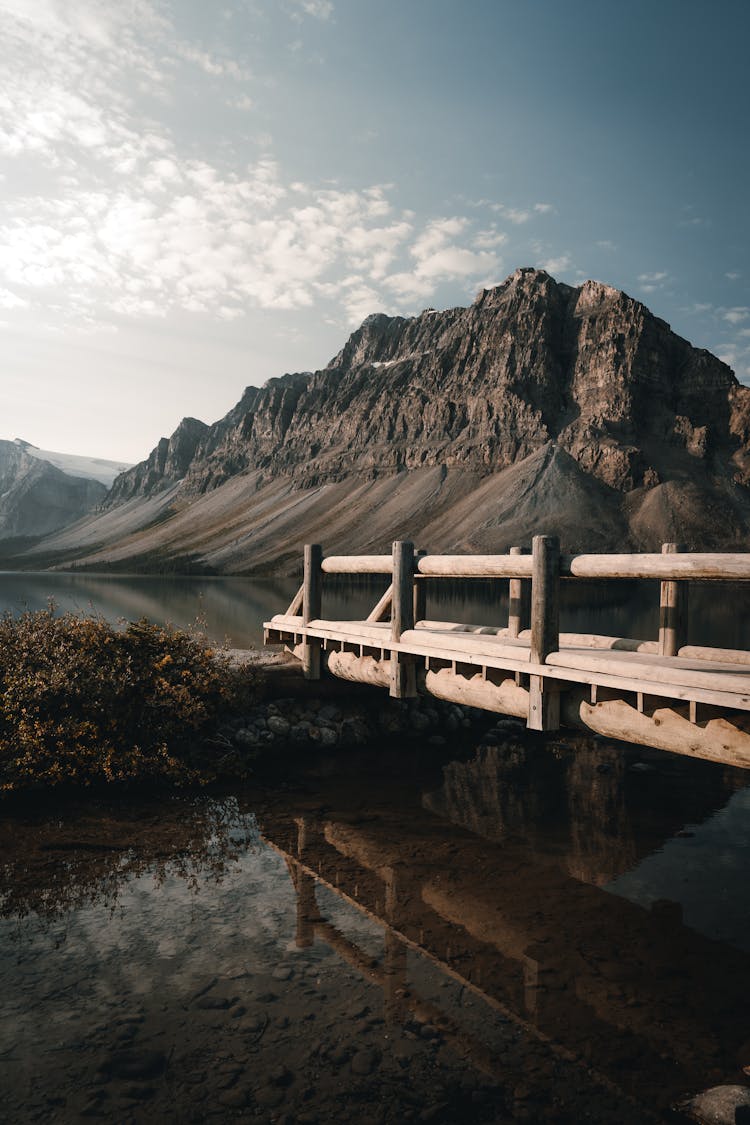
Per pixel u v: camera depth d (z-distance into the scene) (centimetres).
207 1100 370
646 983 496
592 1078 395
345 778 1024
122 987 477
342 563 1180
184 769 992
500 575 858
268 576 19325
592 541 17525
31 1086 379
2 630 1101
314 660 1263
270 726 1189
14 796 916
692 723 630
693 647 864
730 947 549
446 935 561
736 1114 353
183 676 1114
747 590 8794
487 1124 357
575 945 550
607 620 3859
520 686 807
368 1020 445
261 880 665
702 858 730
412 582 1013
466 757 1147
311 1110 364
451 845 763
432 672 970
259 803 905
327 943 544
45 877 666
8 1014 445
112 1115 357
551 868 703
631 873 691
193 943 541
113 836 779
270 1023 439
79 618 1209
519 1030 438
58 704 1002
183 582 12756
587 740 1265
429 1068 400
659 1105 374
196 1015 446
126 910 597
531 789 977
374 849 750
